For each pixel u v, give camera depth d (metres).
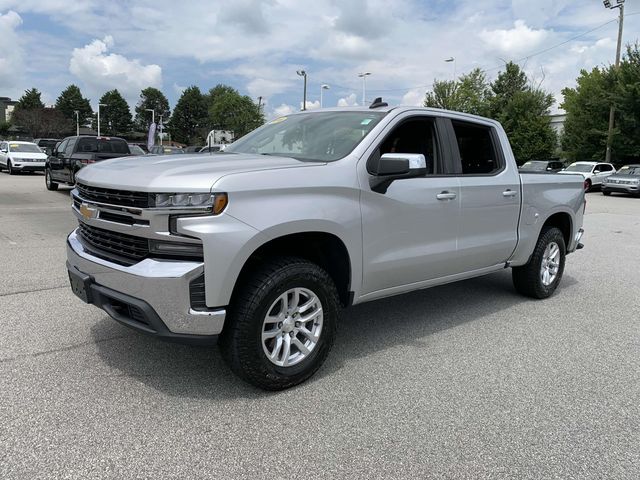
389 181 3.91
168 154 4.30
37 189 18.47
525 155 42.69
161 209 3.05
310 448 2.88
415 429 3.11
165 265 3.09
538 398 3.55
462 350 4.39
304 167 3.53
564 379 3.87
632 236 11.51
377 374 3.88
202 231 3.03
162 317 3.11
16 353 4.02
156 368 3.83
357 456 2.82
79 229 4.05
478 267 5.04
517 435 3.08
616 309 5.73
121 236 3.37
